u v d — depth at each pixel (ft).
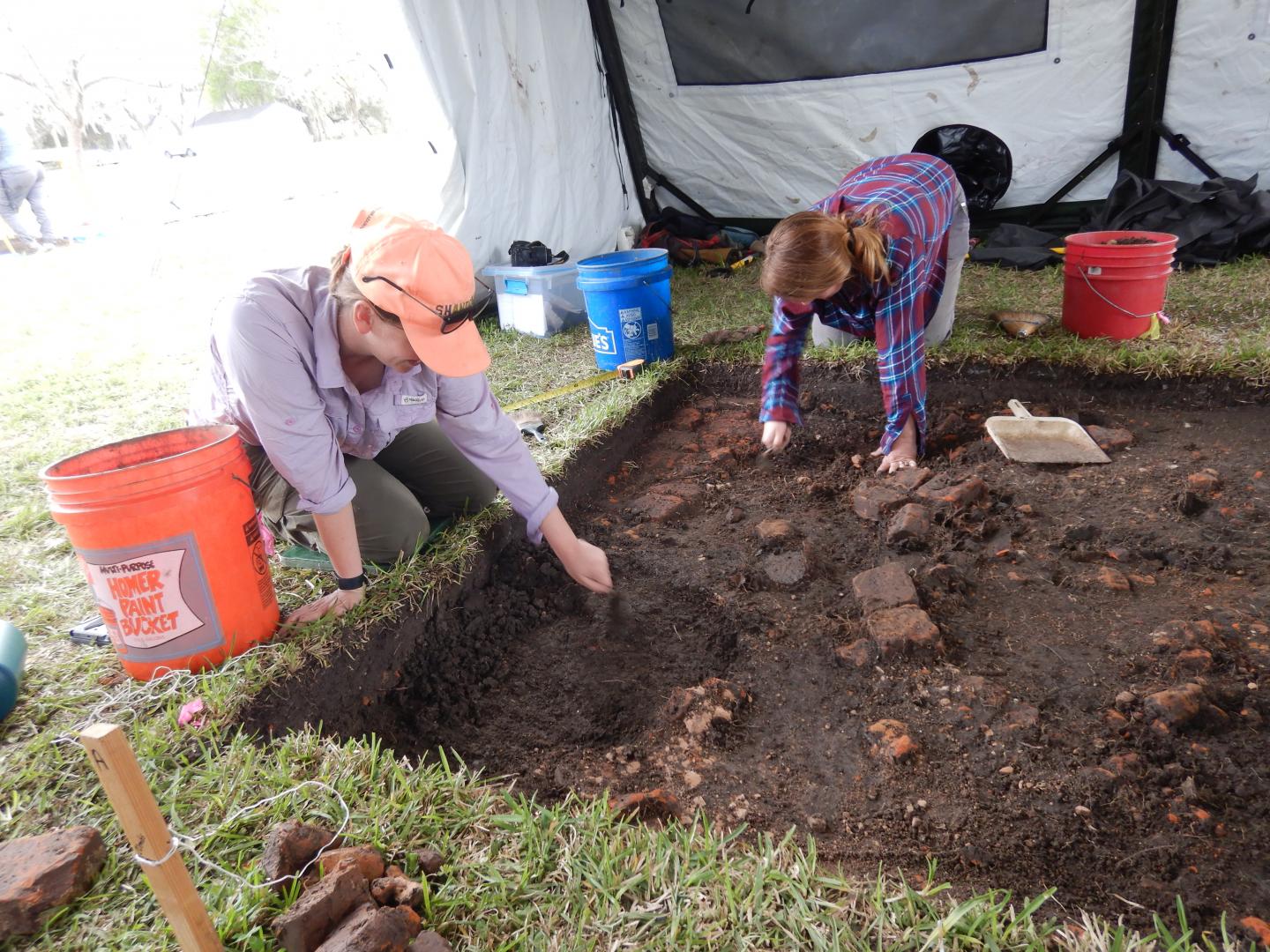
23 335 20.80
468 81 17.48
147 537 6.48
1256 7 16.88
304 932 4.49
